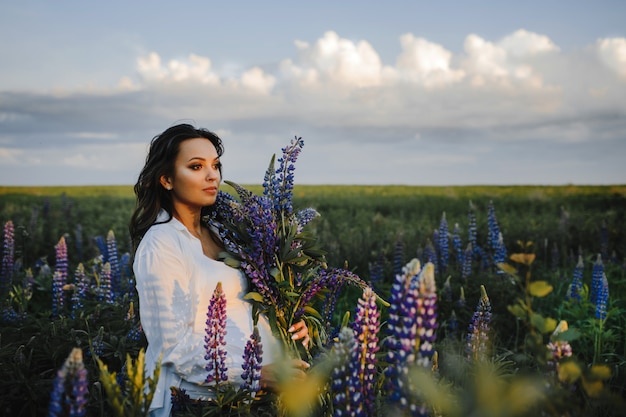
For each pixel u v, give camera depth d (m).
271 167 3.73
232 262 3.51
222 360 3.11
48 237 11.04
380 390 2.95
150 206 3.67
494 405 1.75
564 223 11.70
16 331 4.58
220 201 3.82
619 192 20.33
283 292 3.50
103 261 7.88
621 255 10.52
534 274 8.71
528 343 2.10
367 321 2.53
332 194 26.75
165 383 3.26
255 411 3.25
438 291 6.33
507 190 26.50
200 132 3.69
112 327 4.63
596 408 2.84
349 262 9.17
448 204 19.50
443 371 3.63
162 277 3.30
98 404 3.22
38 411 3.46
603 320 5.37
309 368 3.12
